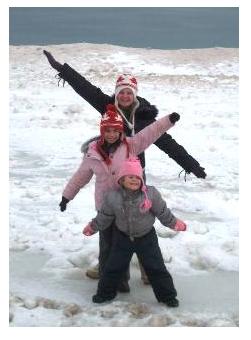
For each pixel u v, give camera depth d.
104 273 5.28
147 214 5.20
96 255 6.17
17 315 5.05
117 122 5.28
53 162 10.75
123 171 5.08
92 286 5.69
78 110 16.45
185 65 31.84
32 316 5.04
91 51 33.62
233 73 30.50
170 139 5.65
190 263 6.23
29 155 11.30
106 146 5.40
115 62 31.58
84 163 5.45
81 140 12.84
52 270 6.03
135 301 5.36
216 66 31.86
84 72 28.42
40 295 5.46
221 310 5.22
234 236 6.95
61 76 5.76
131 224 5.16
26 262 6.22
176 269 6.07
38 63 30.41
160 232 6.88
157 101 18.94
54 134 13.39
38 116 15.57
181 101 19.19
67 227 7.13
